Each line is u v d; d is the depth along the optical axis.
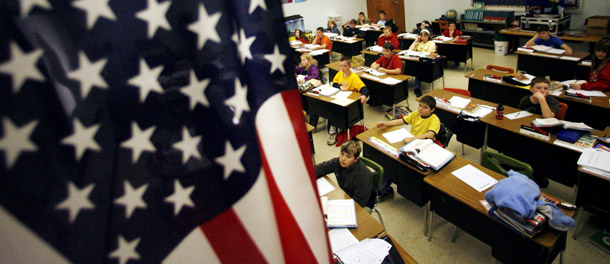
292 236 0.66
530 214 2.26
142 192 0.51
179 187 0.55
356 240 2.39
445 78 7.43
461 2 9.51
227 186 0.59
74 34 0.44
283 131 0.65
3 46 0.39
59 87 0.43
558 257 2.94
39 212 0.42
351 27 9.90
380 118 5.81
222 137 0.58
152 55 0.50
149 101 0.51
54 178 0.43
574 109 4.20
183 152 0.54
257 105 0.62
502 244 2.59
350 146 2.81
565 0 7.51
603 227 3.15
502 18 8.64
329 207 2.67
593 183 2.86
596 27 6.90
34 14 0.40
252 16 0.60
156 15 0.50
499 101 5.05
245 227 0.61
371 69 5.96
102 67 0.46
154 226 0.53
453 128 4.37
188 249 0.56
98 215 0.47
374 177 3.23
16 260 0.41
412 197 3.47
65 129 0.44
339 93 5.09
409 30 11.14
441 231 3.39
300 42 9.47
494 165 3.09
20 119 0.40
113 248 0.49
